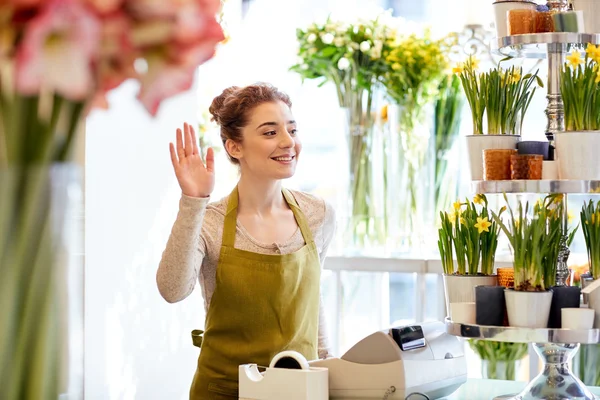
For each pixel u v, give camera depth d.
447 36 4.16
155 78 0.97
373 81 4.06
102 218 2.94
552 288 2.17
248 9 4.69
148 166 3.25
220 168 4.18
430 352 2.26
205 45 0.98
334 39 4.01
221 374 2.62
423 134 4.05
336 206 4.16
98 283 2.94
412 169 4.06
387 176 4.07
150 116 0.99
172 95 0.99
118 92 3.02
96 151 2.89
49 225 0.92
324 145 4.75
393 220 4.08
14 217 0.90
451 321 2.28
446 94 4.06
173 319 3.48
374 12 4.23
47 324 0.92
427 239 4.08
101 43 0.91
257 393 2.12
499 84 2.37
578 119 2.20
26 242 0.90
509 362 3.88
